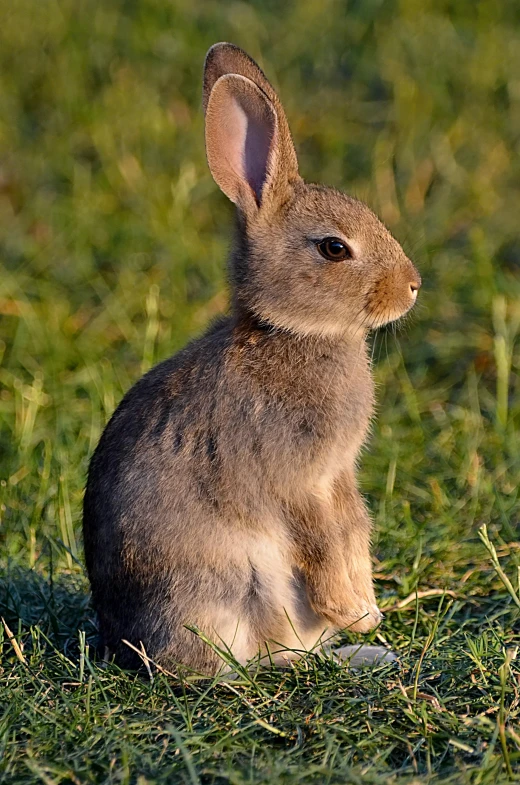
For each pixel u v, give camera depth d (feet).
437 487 52.85
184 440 39.32
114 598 40.45
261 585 39.78
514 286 65.10
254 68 42.93
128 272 67.41
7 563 47.32
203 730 34.35
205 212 72.84
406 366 62.64
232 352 39.70
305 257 40.70
